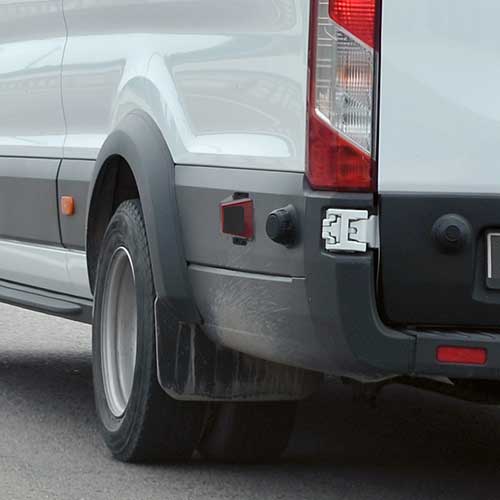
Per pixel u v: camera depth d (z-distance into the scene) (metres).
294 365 9.89
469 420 13.71
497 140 9.42
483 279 9.42
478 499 10.78
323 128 9.38
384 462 11.90
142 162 10.86
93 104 12.32
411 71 9.38
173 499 10.54
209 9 10.57
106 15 12.15
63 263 13.03
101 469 11.36
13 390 14.54
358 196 9.34
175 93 10.91
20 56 13.66
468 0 9.41
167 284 10.63
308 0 9.48
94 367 12.02
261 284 9.78
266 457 11.70
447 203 9.37
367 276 9.31
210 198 10.28
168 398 11.11
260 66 9.95
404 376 10.60
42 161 13.14
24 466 11.45
